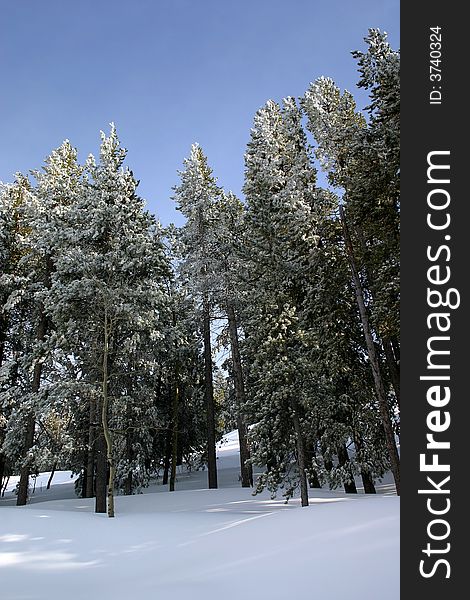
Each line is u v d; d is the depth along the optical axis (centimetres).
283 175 2288
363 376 1903
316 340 1767
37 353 1859
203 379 2886
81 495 2647
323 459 1748
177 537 1209
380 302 1485
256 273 1878
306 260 1973
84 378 1922
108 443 1675
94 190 2005
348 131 1744
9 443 1934
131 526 1381
